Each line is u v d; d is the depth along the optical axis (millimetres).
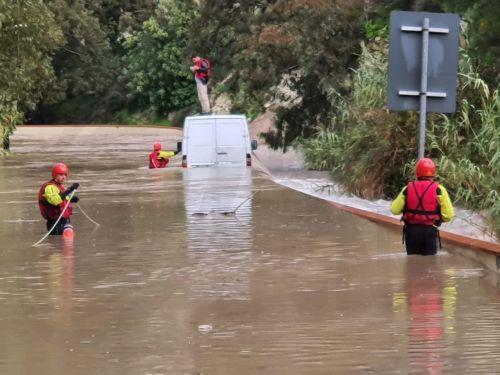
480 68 49969
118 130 139875
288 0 75000
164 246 30391
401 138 50094
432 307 21062
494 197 41531
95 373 16328
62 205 33250
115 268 26578
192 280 24656
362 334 18703
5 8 78062
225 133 63594
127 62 170500
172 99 161375
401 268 25938
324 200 43500
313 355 17234
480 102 48031
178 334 18984
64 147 101562
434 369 16234
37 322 20219
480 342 17969
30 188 53062
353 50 73375
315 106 78625
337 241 30969
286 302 21828
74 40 171625
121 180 56219
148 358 17219
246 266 26531
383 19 66812
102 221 36875
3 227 35719
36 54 83562
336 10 73000
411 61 30984
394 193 51344
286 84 79438
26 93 87812
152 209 40531
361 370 16250
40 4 82125
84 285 24219
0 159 82062
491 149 43688
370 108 51062
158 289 23547
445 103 31328
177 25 157000
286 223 35500
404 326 19297
